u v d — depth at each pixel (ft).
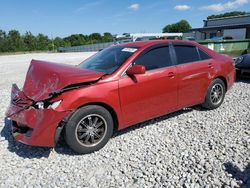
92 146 12.55
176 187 9.69
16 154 12.80
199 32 132.46
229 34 117.50
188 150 12.32
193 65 16.17
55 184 10.32
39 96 12.03
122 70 13.30
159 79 14.39
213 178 9.98
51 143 11.62
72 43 306.55
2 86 31.73
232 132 14.11
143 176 10.48
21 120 12.14
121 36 94.89
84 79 12.06
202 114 17.17
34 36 276.41
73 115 11.88
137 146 13.05
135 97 13.56
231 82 19.02
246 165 10.72
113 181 10.31
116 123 13.56
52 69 13.10
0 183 10.50
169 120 16.29
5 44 246.06
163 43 15.35
